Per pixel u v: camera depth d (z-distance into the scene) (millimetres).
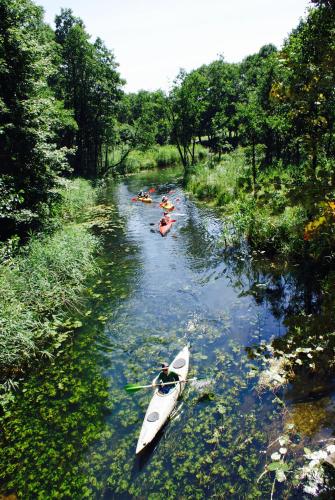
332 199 2936
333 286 3256
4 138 16688
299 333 3363
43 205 19016
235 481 6301
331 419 7035
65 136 42219
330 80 2979
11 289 11312
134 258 16859
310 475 6109
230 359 9438
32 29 20797
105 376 9289
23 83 17344
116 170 48000
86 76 41312
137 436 7469
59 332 11227
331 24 3123
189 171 36531
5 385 9125
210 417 7719
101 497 6305
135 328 11219
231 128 52125
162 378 8656
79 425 7852
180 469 6656
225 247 17203
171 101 39281
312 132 3572
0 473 6887
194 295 13031
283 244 14906
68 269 14414
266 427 7246
